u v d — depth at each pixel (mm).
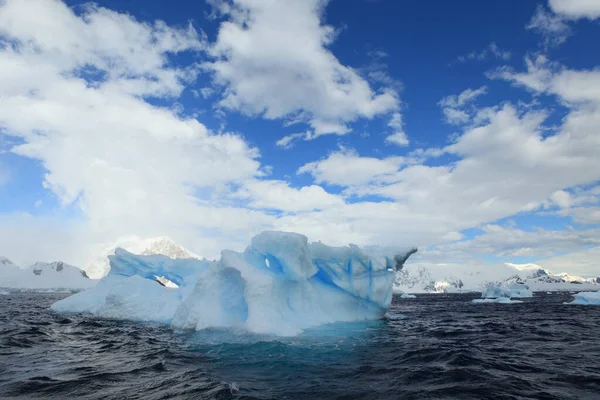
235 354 9516
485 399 5957
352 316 15953
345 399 6047
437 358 9031
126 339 12141
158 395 6191
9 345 10930
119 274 24500
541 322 18828
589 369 7969
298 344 10766
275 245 13930
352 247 15727
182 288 19141
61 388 6559
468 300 56719
